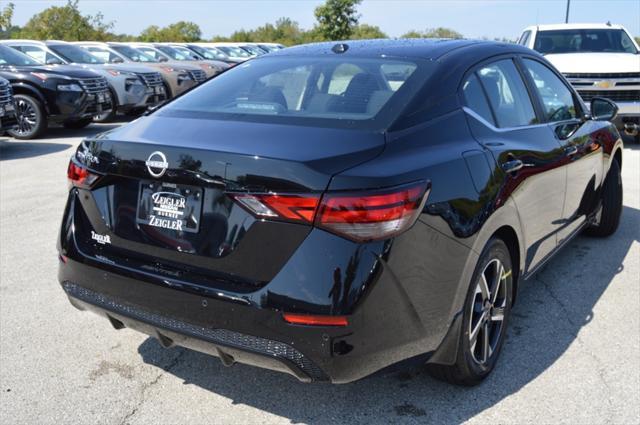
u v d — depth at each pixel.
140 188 2.67
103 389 3.04
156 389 3.05
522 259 3.35
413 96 2.83
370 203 2.27
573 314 3.86
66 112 11.33
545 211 3.60
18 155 9.61
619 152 5.17
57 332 3.62
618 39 10.52
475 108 3.12
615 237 5.41
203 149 2.46
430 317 2.56
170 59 18.89
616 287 4.29
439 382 3.08
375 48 3.40
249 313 2.35
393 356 2.47
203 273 2.49
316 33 35.06
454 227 2.59
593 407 2.87
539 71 4.05
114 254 2.74
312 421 2.80
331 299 2.26
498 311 3.15
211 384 3.10
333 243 2.27
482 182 2.82
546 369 3.21
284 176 2.30
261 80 3.26
